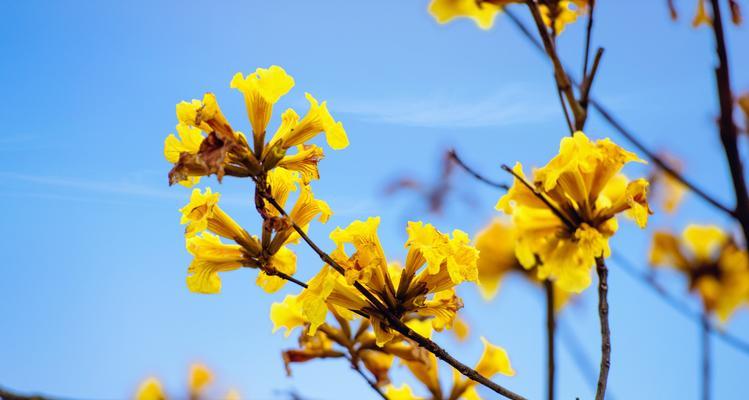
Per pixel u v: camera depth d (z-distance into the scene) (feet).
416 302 3.73
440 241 3.67
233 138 3.61
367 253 3.70
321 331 4.41
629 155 4.20
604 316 4.06
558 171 4.18
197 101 3.65
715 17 4.62
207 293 3.81
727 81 4.62
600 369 4.01
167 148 3.70
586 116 4.48
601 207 4.43
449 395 4.69
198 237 3.84
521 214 4.58
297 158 3.76
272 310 4.38
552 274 4.49
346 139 3.72
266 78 3.67
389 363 4.47
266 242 3.80
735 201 4.66
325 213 3.80
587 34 4.54
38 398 3.35
